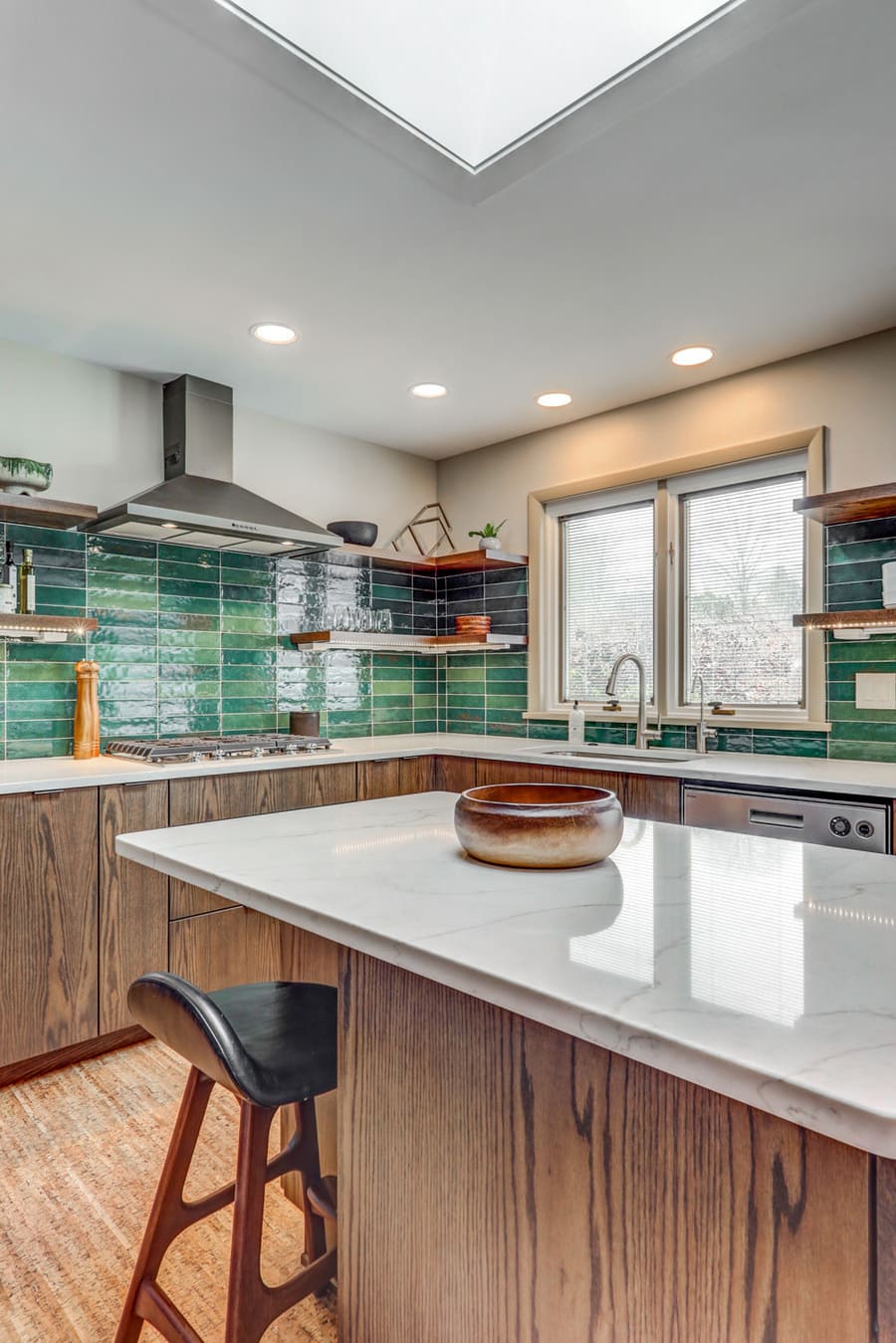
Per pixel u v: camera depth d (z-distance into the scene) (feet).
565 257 7.58
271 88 5.33
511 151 6.04
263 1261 5.28
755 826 8.15
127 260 7.63
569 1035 2.84
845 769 8.57
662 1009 2.38
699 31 4.91
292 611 12.39
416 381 10.78
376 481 13.66
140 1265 4.07
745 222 6.99
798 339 9.47
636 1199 2.65
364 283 8.09
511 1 4.75
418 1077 3.44
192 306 8.59
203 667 11.23
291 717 11.95
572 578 12.89
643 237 7.23
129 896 8.34
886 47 4.98
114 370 10.39
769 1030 2.24
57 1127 6.95
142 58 5.06
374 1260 3.68
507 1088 3.07
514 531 13.34
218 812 9.11
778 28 4.83
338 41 4.97
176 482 10.15
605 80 5.34
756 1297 2.34
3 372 9.43
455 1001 3.28
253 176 6.31
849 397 9.48
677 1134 2.55
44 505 8.77
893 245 7.39
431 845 4.74
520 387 11.03
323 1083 3.81
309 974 5.43
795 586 10.24
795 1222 2.26
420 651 14.29
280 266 7.75
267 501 10.91
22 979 7.59
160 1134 6.85
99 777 8.12
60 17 4.73
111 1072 7.98
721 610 10.98
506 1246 3.07
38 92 5.34
